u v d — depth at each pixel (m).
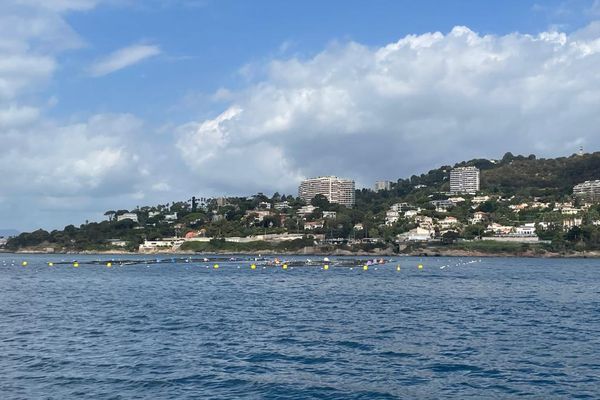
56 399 28.70
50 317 57.38
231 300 74.69
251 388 30.72
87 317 57.31
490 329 50.47
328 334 47.28
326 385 31.39
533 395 30.08
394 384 31.83
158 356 38.16
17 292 88.00
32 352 39.41
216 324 52.44
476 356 38.97
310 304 69.94
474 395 29.97
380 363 36.66
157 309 64.31
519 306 68.81
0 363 36.09
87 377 32.72
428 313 61.47
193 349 40.56
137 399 28.72
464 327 51.53
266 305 68.62
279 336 46.12
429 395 29.89
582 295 84.81
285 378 32.78
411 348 41.53
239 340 44.22
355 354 39.31
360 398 29.20
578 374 34.25
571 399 29.45
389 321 55.09
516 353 40.06
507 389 31.06
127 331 48.31
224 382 31.80
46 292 87.88
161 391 30.09
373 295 82.69
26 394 29.56
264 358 37.78
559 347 42.34
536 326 52.38
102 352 39.44
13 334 46.94
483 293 86.94
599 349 41.69
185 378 32.53
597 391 30.80
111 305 68.44
